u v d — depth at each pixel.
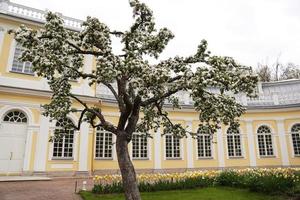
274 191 9.28
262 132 22.33
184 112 21.50
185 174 12.41
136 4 7.47
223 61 6.30
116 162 18.52
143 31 7.88
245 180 10.53
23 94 15.49
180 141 21.06
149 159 19.62
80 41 6.99
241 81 6.08
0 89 14.84
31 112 15.56
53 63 6.06
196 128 21.52
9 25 16.27
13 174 14.60
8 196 9.12
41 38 6.49
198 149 21.48
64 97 8.06
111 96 19.45
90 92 17.77
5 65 15.65
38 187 11.27
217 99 7.07
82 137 16.70
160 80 5.54
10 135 14.99
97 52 6.89
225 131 22.11
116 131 7.33
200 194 9.55
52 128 15.88
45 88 16.34
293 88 24.88
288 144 21.52
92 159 17.53
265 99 22.95
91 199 8.63
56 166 15.56
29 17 16.86
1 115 14.73
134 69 5.70
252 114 22.52
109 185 9.96
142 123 10.12
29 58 6.14
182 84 6.18
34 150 15.20
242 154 21.86
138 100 7.09
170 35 7.61
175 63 6.75
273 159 21.62
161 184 10.53
